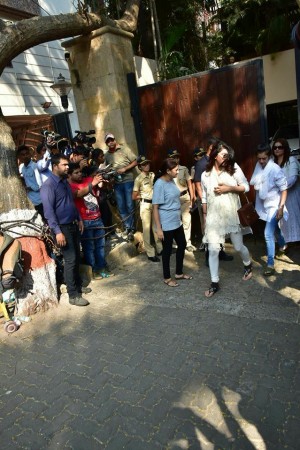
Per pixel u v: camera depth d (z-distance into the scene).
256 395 2.57
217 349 3.11
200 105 5.38
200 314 3.71
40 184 5.39
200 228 6.23
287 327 3.30
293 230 4.69
